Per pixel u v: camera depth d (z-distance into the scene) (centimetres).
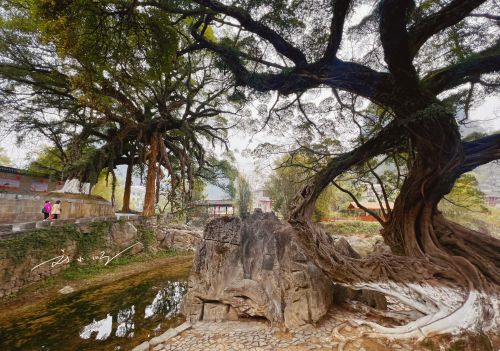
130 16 857
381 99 616
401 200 696
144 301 952
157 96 1991
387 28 509
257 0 598
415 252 624
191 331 662
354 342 557
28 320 779
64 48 880
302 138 998
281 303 694
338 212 3234
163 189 2873
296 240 675
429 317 551
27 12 1361
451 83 658
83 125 1956
